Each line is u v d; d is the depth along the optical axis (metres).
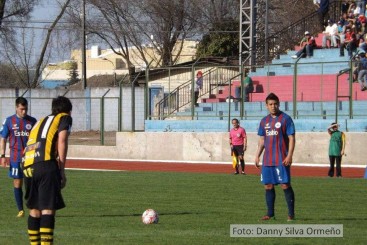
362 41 107.94
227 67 106.38
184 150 100.56
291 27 122.81
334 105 98.94
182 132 101.06
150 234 33.56
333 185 59.22
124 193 53.09
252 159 94.62
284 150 37.59
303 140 91.62
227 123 101.88
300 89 107.06
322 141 90.44
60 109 29.05
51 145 28.09
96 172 77.56
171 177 69.00
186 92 111.88
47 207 27.64
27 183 28.17
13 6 158.00
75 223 37.72
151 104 124.50
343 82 103.25
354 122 92.50
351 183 61.31
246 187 57.62
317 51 111.81
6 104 129.75
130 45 198.75
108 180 64.94
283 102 102.56
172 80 122.44
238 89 107.56
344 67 105.50
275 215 40.47
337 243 31.19
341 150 74.06
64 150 28.22
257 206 45.03
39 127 28.44
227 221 38.12
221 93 113.38
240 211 42.50
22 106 40.91
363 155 87.81
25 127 40.91
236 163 77.69
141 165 92.44
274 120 37.66
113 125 128.75
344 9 122.81
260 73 113.25
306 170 82.25
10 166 40.81
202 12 172.25
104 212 42.41
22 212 40.97
